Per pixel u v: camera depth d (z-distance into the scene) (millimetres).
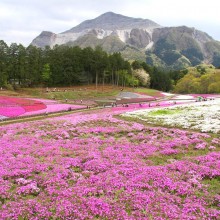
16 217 12438
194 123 39219
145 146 25734
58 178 17375
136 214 12617
